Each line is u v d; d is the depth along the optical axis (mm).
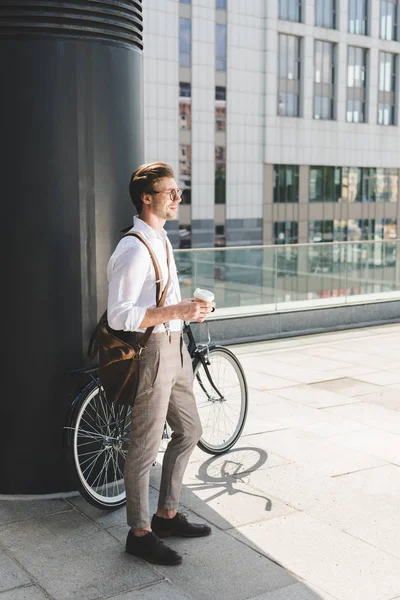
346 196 57781
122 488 4262
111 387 3432
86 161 4039
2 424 4141
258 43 51531
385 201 60250
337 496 4262
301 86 53875
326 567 3410
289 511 4043
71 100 3969
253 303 10195
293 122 53688
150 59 47031
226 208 51719
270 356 8398
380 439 5301
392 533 3777
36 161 3957
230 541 3674
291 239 55188
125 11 4168
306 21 53094
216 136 50469
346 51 55375
